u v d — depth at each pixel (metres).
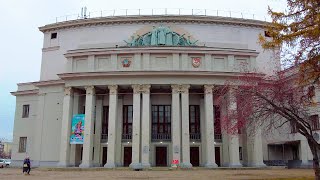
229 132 22.98
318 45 14.20
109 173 29.75
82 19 47.50
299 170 32.41
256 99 20.12
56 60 48.22
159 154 41.97
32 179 22.75
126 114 43.38
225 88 26.70
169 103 43.41
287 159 42.16
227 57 41.75
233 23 46.78
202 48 41.25
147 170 34.62
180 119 40.06
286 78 19.52
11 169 40.56
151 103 43.38
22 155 47.47
